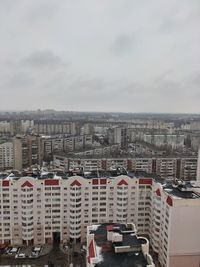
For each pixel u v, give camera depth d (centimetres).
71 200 13362
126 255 7706
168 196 11250
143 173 15125
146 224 14088
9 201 13088
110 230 8688
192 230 10938
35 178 13325
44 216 13475
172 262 11056
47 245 13425
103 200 13738
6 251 12681
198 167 15062
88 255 8125
